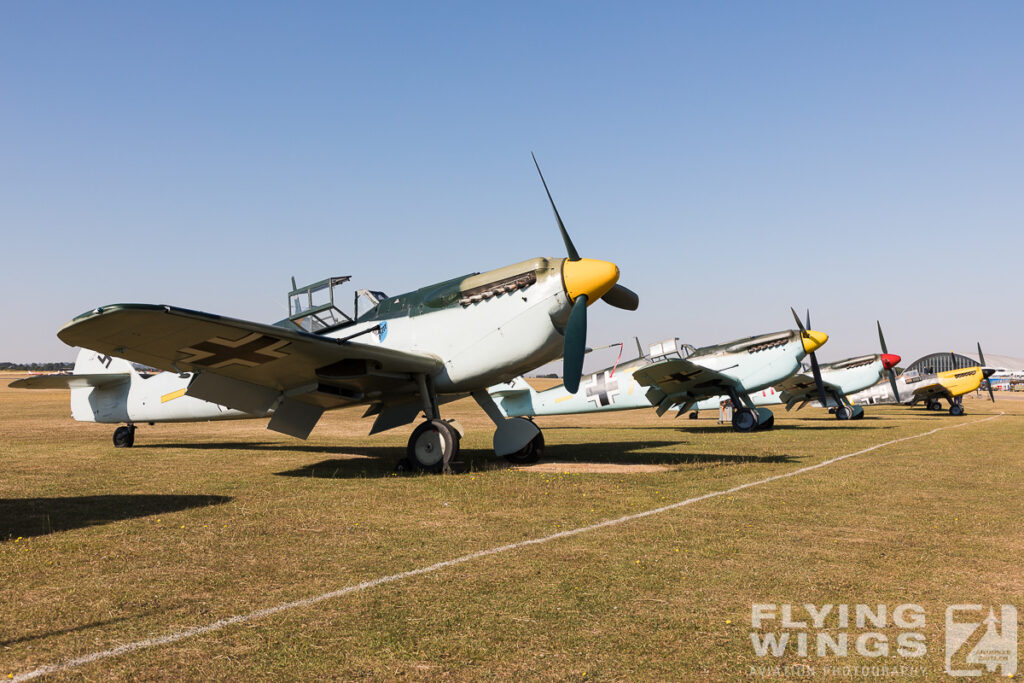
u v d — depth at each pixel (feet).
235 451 40.93
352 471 30.27
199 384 30.42
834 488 24.31
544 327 30.35
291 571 13.57
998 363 312.91
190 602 11.67
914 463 32.42
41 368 448.65
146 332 24.25
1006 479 26.84
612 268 29.78
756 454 37.50
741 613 11.28
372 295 35.86
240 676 8.75
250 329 24.77
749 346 66.49
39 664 9.08
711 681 8.75
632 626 10.64
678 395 65.67
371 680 8.67
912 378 111.75
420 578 13.10
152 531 17.20
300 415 33.12
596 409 72.74
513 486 24.58
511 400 76.79
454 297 32.07
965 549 15.49
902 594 12.28
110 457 36.91
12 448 42.45
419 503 21.25
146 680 8.61
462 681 8.66
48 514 19.53
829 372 95.20
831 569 13.82
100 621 10.74
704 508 20.36
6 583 12.76
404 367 30.53
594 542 16.03
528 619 10.91
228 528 17.56
